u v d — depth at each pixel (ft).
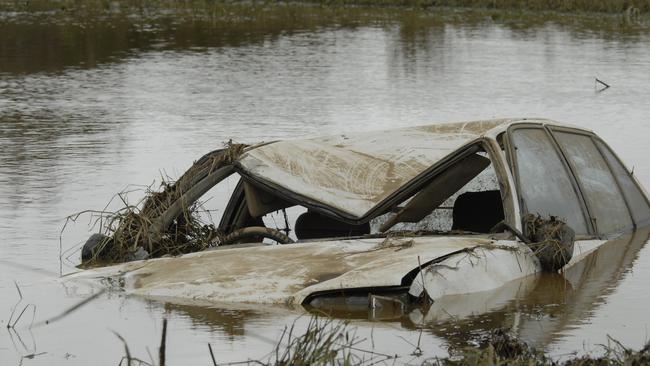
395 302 28.84
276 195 36.55
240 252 32.60
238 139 64.03
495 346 25.68
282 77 98.84
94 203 44.93
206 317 27.84
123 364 24.22
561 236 33.88
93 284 31.30
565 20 169.68
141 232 35.88
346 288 28.73
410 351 25.48
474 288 30.55
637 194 42.75
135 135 65.67
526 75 101.81
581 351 25.93
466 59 116.06
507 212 34.27
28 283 31.76
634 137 64.59
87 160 56.29
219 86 91.91
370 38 138.51
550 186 37.22
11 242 37.73
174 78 97.35
